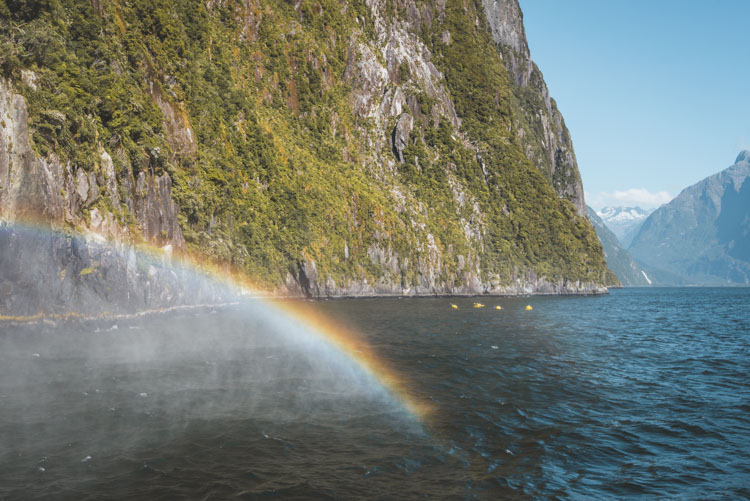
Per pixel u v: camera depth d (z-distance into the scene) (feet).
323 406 88.63
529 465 64.28
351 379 111.34
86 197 181.88
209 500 51.83
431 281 609.01
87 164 183.32
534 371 126.21
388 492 55.26
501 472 61.87
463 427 78.48
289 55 631.56
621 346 181.27
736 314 378.12
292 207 456.45
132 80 254.06
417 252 599.57
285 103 609.83
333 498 53.36
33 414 79.25
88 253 176.65
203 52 457.68
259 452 65.87
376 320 261.03
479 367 129.29
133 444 67.56
